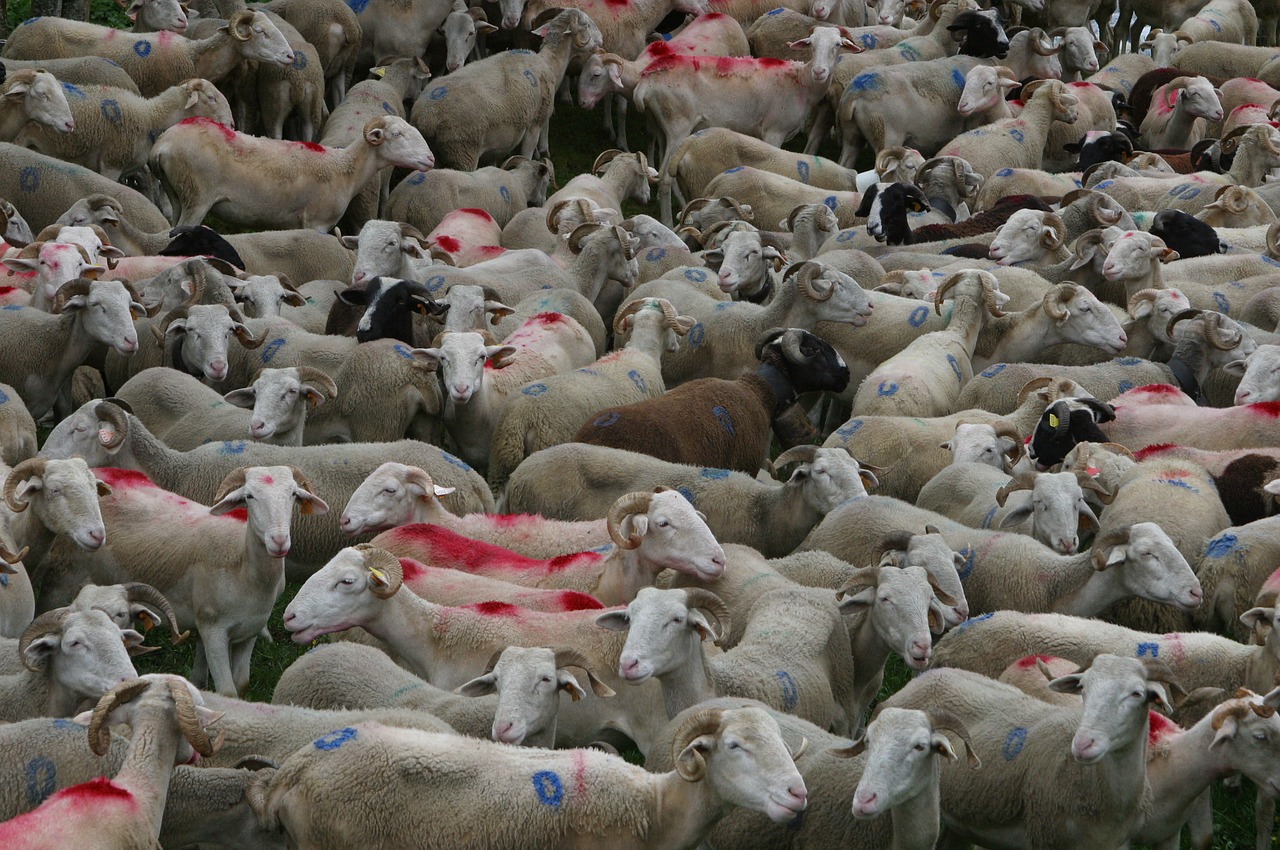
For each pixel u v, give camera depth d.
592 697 11.19
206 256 18.80
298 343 16.86
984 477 14.63
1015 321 18.67
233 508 12.59
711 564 12.11
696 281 20.08
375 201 22.86
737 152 24.62
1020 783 10.21
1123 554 12.42
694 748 9.10
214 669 12.66
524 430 15.88
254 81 23.80
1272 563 13.05
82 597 10.90
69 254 17.41
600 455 14.50
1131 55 30.94
